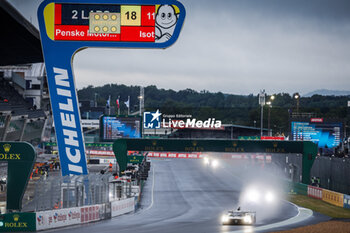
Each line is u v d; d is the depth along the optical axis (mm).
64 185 125375
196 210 165375
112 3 164250
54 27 164125
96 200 136750
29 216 112125
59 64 164500
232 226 121688
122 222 131375
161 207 175375
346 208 166875
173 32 164125
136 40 164250
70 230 113062
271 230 111938
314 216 144625
